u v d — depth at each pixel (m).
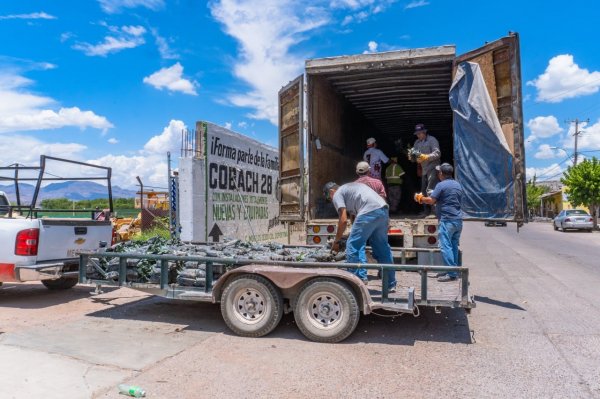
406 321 6.10
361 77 9.27
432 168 9.12
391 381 4.06
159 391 3.78
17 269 6.73
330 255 6.21
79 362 4.37
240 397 3.70
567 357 4.71
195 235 10.12
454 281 6.51
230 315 5.43
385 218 5.89
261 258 5.84
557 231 31.47
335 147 10.32
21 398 3.54
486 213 6.91
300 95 8.55
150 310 6.74
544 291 8.38
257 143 13.67
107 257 6.28
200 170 10.42
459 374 4.23
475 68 7.14
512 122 6.63
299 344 5.11
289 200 9.05
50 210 7.53
